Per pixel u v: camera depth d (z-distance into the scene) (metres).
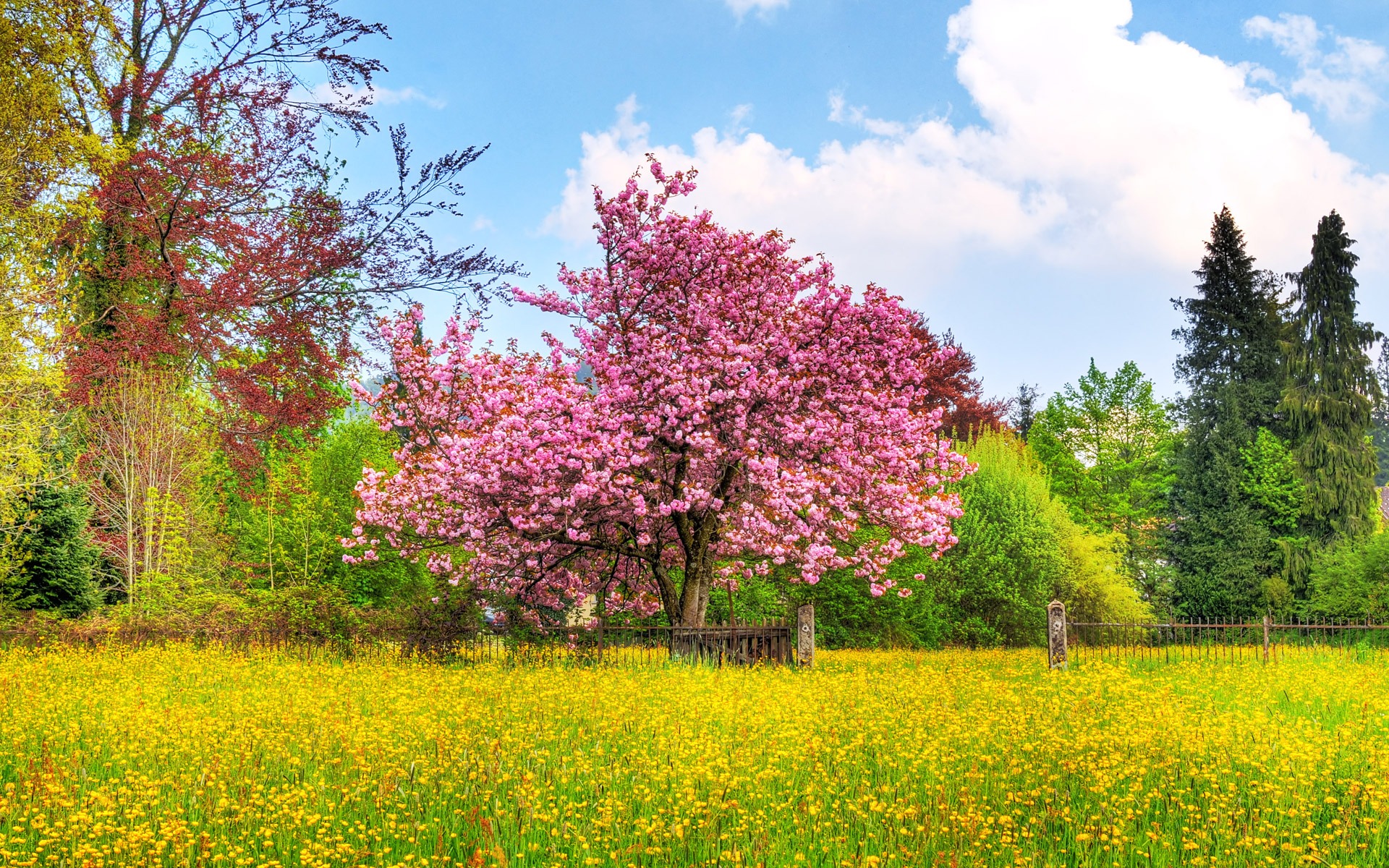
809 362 17.66
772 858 5.30
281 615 16.59
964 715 9.59
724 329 17.47
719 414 17.16
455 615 16.53
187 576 20.33
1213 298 49.31
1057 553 32.91
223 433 22.84
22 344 19.05
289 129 22.95
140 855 5.21
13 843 5.30
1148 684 12.78
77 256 22.44
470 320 18.08
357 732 7.92
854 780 6.96
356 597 22.61
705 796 6.47
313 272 22.59
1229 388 46.75
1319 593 36.91
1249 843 5.45
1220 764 7.26
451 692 10.56
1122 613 33.91
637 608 19.86
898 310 17.66
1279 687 12.14
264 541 22.33
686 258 17.52
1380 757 7.50
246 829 5.71
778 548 17.44
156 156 21.86
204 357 22.89
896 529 18.28
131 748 7.35
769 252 18.02
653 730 8.55
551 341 18.03
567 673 13.04
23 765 7.14
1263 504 44.50
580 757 7.29
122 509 22.89
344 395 24.33
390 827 5.70
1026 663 18.73
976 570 31.53
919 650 27.53
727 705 9.48
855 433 17.66
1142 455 48.69
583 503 16.83
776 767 7.34
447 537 17.59
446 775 7.08
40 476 20.45
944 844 5.66
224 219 23.19
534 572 17.50
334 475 24.08
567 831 5.77
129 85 22.94
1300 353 46.12
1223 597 43.34
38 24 21.44
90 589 20.67
